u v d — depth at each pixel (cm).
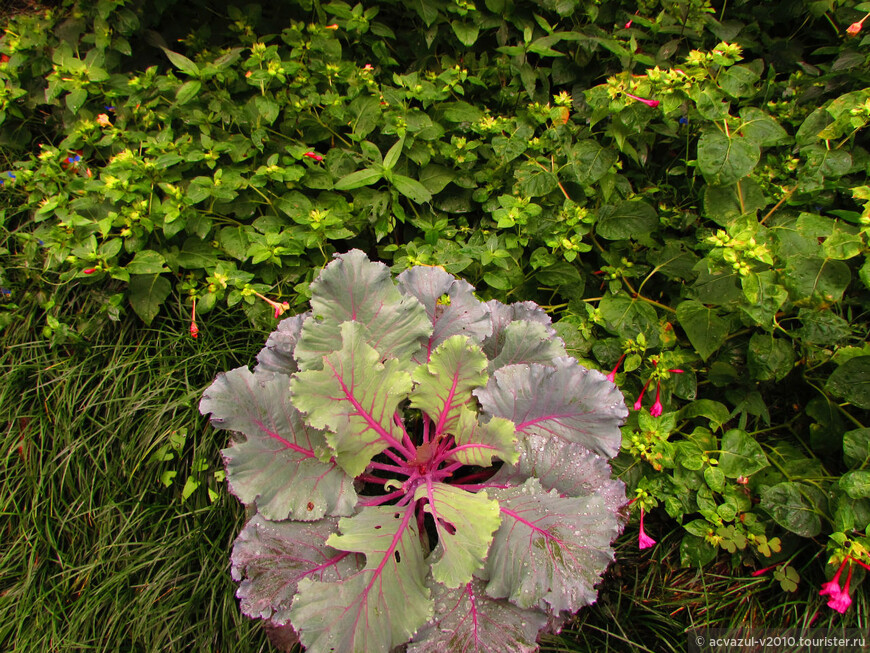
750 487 71
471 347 61
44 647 67
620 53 82
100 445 74
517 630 55
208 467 72
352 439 59
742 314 71
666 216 83
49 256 78
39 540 72
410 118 83
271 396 59
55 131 93
